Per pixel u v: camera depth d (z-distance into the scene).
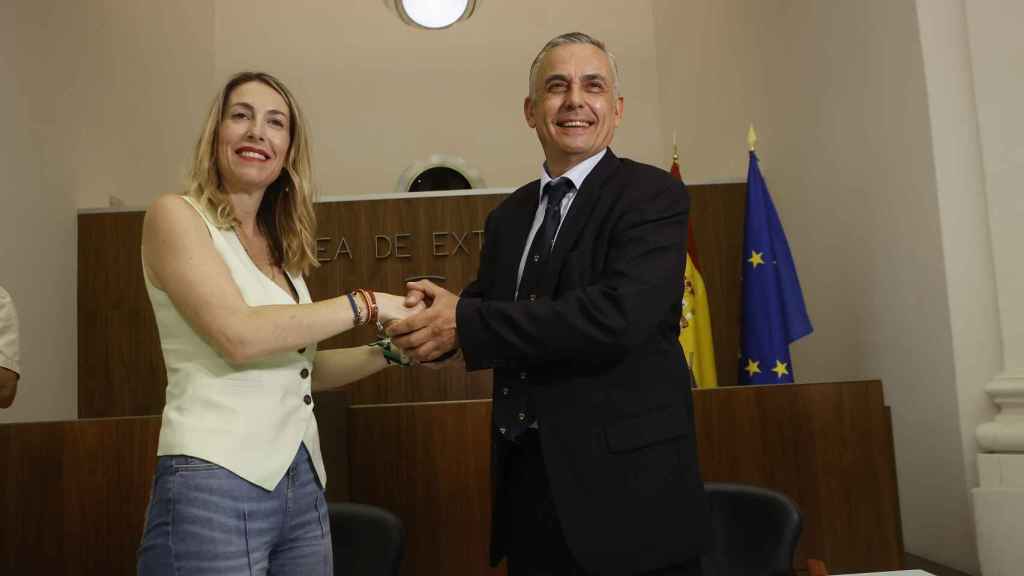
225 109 1.69
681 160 7.94
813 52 4.96
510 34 8.66
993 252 3.45
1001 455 3.35
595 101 1.85
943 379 3.69
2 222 4.68
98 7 6.00
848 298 4.62
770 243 4.31
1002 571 3.26
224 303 1.48
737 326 5.66
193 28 8.00
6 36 4.79
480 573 3.01
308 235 1.81
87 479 2.88
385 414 3.09
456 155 8.49
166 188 7.25
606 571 1.55
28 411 4.90
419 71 8.58
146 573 1.43
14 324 3.47
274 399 1.53
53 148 5.29
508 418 1.71
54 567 2.85
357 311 1.69
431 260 5.68
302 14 8.59
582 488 1.59
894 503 3.09
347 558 1.97
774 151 5.67
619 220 1.73
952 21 3.71
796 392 3.13
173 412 1.48
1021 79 3.41
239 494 1.44
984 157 3.49
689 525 1.61
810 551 3.06
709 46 6.97
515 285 1.86
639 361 1.67
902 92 3.94
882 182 4.18
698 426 3.12
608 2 8.72
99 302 5.57
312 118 8.46
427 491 3.05
